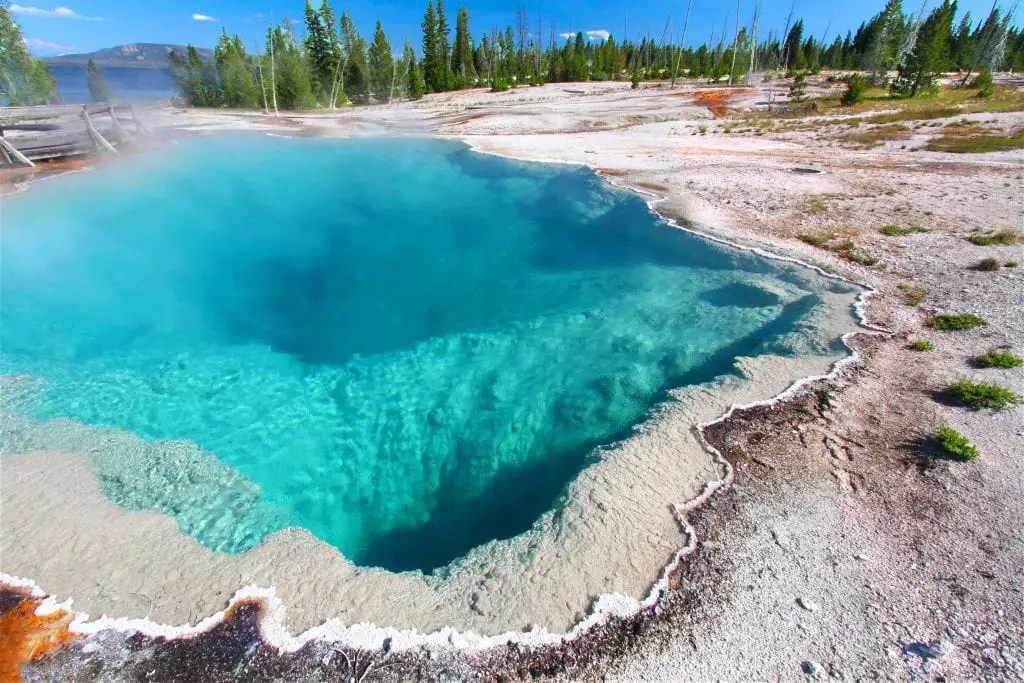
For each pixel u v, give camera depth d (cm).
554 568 346
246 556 366
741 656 293
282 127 2467
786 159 1512
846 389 516
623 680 286
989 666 283
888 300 681
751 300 757
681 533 367
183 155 1931
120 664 301
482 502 520
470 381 698
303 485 536
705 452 442
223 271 1155
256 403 672
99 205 1437
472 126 2322
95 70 4650
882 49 3497
